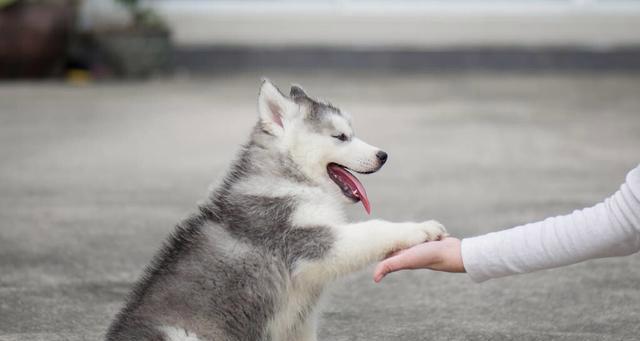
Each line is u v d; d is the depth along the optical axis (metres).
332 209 3.49
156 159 8.16
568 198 6.56
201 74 14.90
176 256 3.36
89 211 6.26
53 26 13.27
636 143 8.90
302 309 3.49
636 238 2.78
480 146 8.80
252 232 3.38
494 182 7.19
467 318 4.16
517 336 3.91
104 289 4.59
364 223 3.35
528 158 8.19
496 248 2.97
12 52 13.23
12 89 12.73
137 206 6.41
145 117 10.56
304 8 15.30
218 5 15.25
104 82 13.77
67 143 8.96
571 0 15.33
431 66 15.23
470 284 4.68
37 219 6.03
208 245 3.34
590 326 4.01
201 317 3.22
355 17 15.30
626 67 15.02
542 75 14.70
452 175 7.49
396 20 15.34
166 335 3.15
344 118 3.78
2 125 9.98
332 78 14.18
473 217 6.03
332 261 3.29
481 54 15.20
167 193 6.83
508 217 6.02
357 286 4.68
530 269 2.95
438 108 11.19
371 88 12.98
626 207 2.75
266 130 3.67
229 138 9.19
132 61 14.12
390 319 4.17
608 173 7.48
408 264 3.07
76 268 4.95
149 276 3.37
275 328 3.42
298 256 3.33
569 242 2.86
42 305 4.35
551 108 11.23
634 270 4.83
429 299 4.46
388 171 7.69
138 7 14.39
